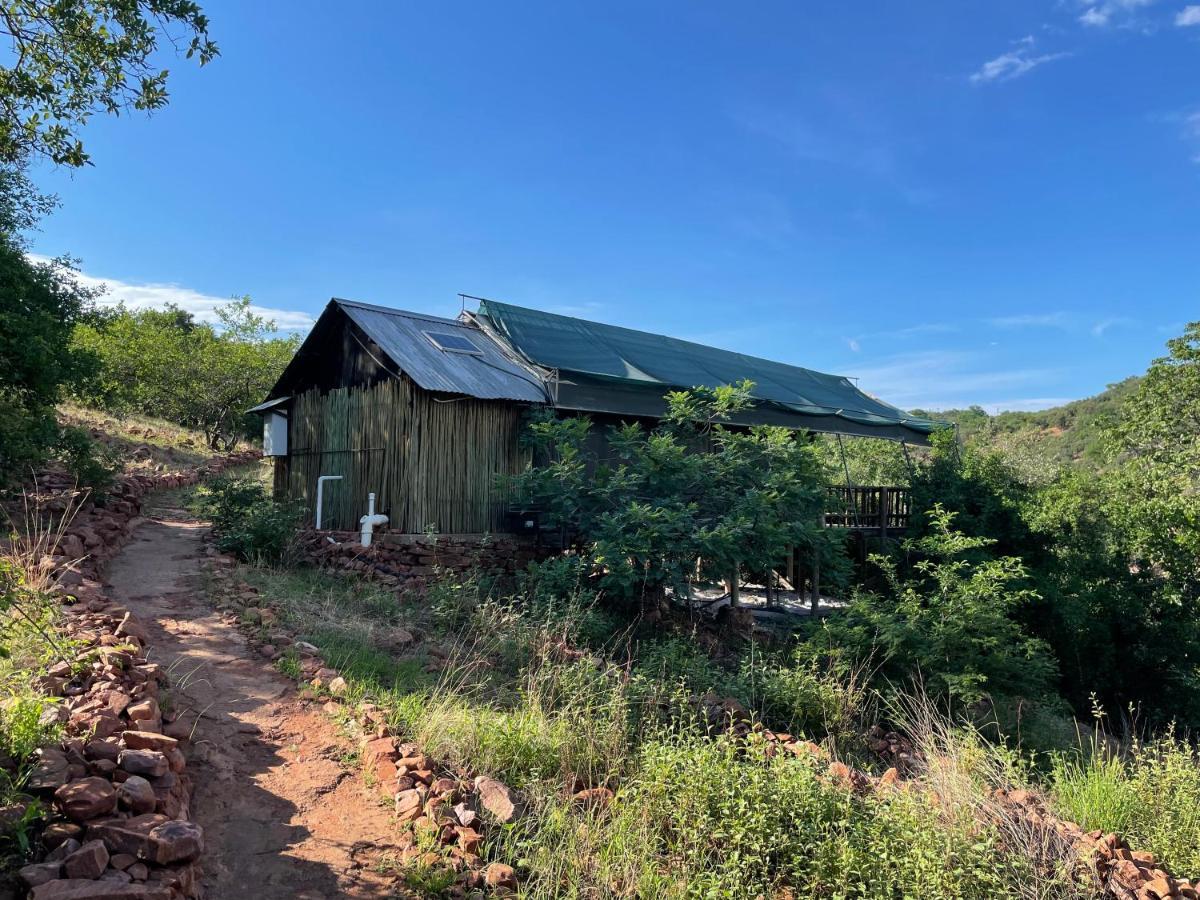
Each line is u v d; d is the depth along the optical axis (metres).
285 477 15.49
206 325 36.97
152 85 6.33
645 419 15.05
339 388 13.91
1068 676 16.97
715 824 5.10
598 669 8.59
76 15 5.97
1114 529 18.34
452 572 11.45
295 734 5.60
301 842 4.25
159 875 3.27
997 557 17.31
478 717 6.03
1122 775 7.91
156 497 18.03
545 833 4.61
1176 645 17.45
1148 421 19.44
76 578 7.77
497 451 13.15
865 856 4.97
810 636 11.99
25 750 3.65
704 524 12.05
